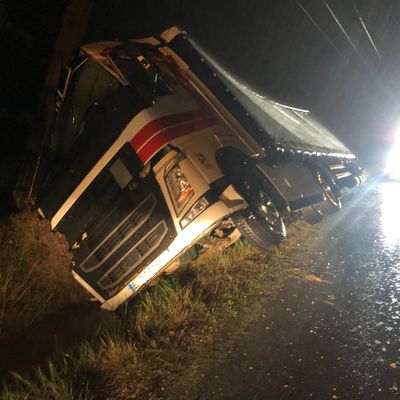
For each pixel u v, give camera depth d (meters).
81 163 4.30
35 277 4.64
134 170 3.95
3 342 3.66
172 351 3.31
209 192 3.80
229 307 4.00
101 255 4.11
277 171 5.41
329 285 4.49
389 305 3.88
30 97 6.75
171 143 3.94
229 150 4.40
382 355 3.03
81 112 4.81
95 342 3.68
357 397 2.59
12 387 3.03
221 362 3.14
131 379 3.02
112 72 4.63
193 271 4.96
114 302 4.12
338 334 3.39
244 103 5.12
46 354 3.55
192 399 2.75
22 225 5.16
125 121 4.13
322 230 6.84
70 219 4.29
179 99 4.53
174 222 3.78
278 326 3.61
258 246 4.39
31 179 5.21
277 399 2.64
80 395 2.79
